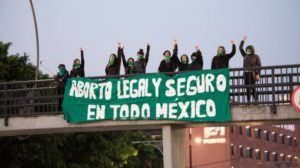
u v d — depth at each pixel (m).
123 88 27.38
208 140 109.75
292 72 25.81
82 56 28.89
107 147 44.41
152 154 77.38
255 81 26.19
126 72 28.33
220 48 26.84
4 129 28.91
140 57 28.28
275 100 25.88
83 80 28.02
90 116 27.64
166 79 26.91
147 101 26.97
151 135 93.12
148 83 27.08
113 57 28.16
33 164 38.62
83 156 43.50
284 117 25.61
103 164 44.62
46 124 28.36
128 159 64.00
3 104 31.30
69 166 42.00
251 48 26.72
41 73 42.38
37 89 29.33
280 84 25.81
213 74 26.33
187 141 108.88
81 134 42.53
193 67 27.34
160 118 26.70
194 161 108.94
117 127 28.05
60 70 28.84
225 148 110.62
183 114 26.45
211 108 26.17
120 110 27.27
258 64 26.61
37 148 36.91
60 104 29.91
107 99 27.55
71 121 27.89
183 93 26.59
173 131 27.33
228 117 25.98
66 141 41.56
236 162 113.88
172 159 26.86
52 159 39.47
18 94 29.95
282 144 133.88
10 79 39.91
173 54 27.67
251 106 26.00
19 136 33.50
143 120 27.02
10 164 36.88
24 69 40.38
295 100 25.41
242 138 117.44
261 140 125.06
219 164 109.88
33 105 29.00
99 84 27.77
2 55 39.69
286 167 134.00
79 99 27.97
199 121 26.25
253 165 120.62
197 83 26.48
